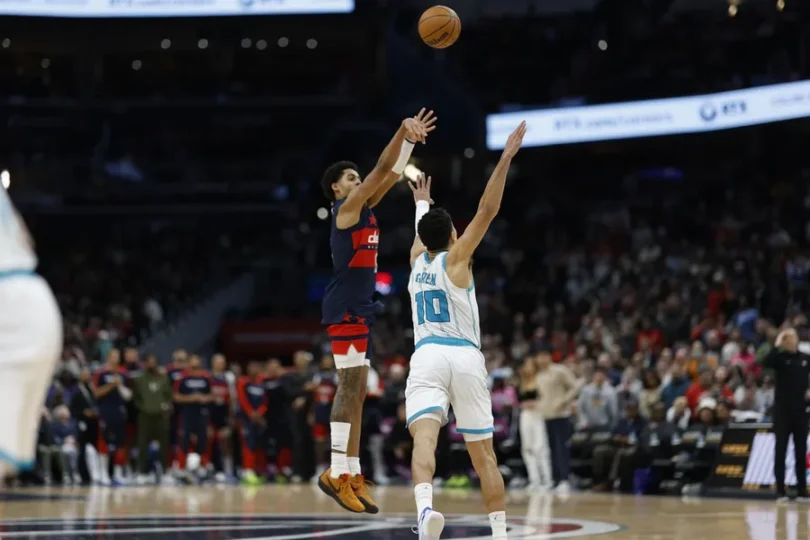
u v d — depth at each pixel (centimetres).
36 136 3706
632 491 1784
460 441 2028
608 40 3412
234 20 3234
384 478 2145
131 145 3831
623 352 2342
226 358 3503
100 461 2150
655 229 3356
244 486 2050
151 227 3972
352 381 828
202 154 3909
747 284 2591
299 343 3475
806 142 3297
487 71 3588
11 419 344
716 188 3459
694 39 3234
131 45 3375
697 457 1722
